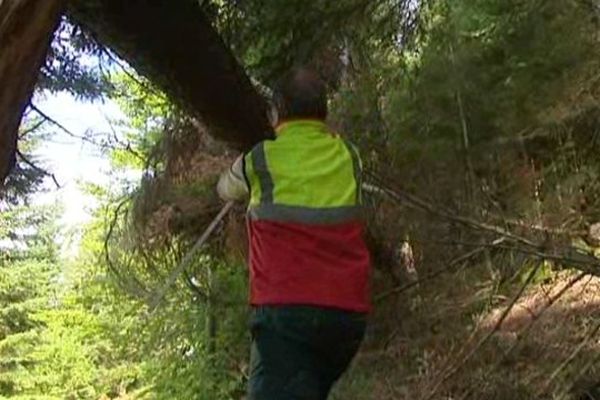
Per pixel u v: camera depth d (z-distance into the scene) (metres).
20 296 15.40
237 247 6.43
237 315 7.25
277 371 2.47
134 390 11.33
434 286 5.22
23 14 1.97
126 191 8.65
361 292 2.54
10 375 14.59
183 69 4.70
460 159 4.64
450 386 4.96
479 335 5.01
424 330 5.34
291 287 2.47
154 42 4.47
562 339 4.79
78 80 5.02
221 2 4.60
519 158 4.57
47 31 2.06
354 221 2.58
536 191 4.48
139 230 6.61
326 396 2.64
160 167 6.43
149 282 6.77
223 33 4.71
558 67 4.59
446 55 4.76
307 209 2.52
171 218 6.41
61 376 14.09
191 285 7.09
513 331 4.96
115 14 4.24
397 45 5.09
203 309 7.42
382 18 4.92
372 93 5.02
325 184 2.57
